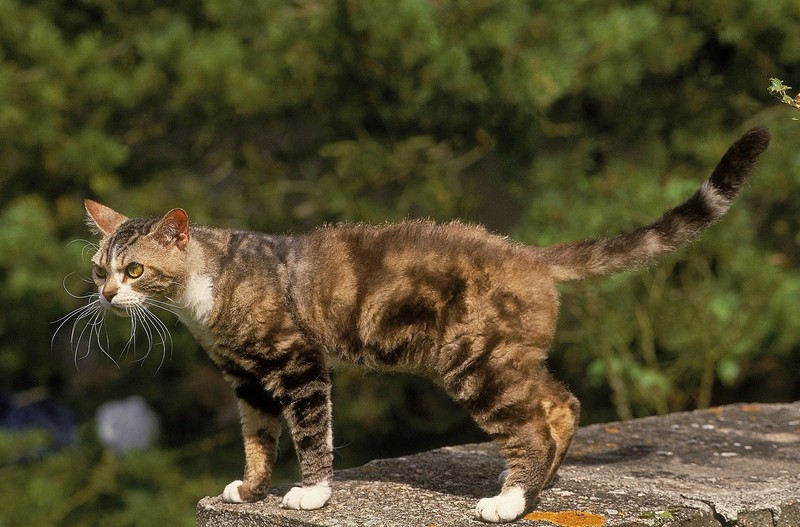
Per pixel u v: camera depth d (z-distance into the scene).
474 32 10.69
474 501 5.61
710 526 5.49
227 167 12.99
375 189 12.52
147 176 12.62
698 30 12.01
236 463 13.38
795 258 12.53
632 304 11.34
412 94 10.98
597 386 12.18
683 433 7.11
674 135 12.12
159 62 11.12
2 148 11.55
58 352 14.68
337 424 13.23
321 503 5.51
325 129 12.61
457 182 12.52
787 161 11.23
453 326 5.37
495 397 5.35
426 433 13.90
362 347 5.64
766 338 11.26
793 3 11.45
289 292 5.66
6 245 10.94
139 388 14.45
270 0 11.08
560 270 5.63
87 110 11.77
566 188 11.45
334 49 11.06
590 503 5.55
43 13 11.84
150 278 5.78
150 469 12.29
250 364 5.70
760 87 12.27
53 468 12.60
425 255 5.47
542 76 10.57
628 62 11.26
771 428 7.22
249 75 11.18
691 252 11.26
